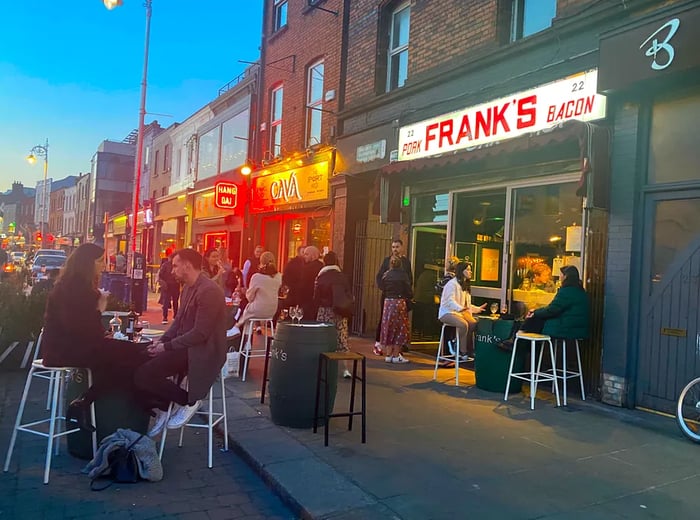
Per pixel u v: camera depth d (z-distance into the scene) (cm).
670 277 584
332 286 730
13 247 5038
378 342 931
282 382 522
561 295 622
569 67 696
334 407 600
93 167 5062
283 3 1552
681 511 369
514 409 607
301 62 1411
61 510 365
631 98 616
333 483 402
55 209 6881
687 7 538
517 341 653
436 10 937
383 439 501
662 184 592
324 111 1255
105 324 688
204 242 2056
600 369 636
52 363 420
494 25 823
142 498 389
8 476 416
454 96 882
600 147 624
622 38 597
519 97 755
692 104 577
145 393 441
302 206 1343
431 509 365
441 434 519
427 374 784
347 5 1218
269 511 379
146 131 3022
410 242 998
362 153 1117
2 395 638
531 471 434
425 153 924
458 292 757
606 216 636
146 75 1808
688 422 526
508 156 791
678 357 575
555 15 754
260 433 509
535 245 766
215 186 1627
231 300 915
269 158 1573
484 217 858
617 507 374
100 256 444
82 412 435
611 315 624
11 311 775
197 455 478
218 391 662
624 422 565
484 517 355
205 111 2103
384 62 1102
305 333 520
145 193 2994
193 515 368
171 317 1410
